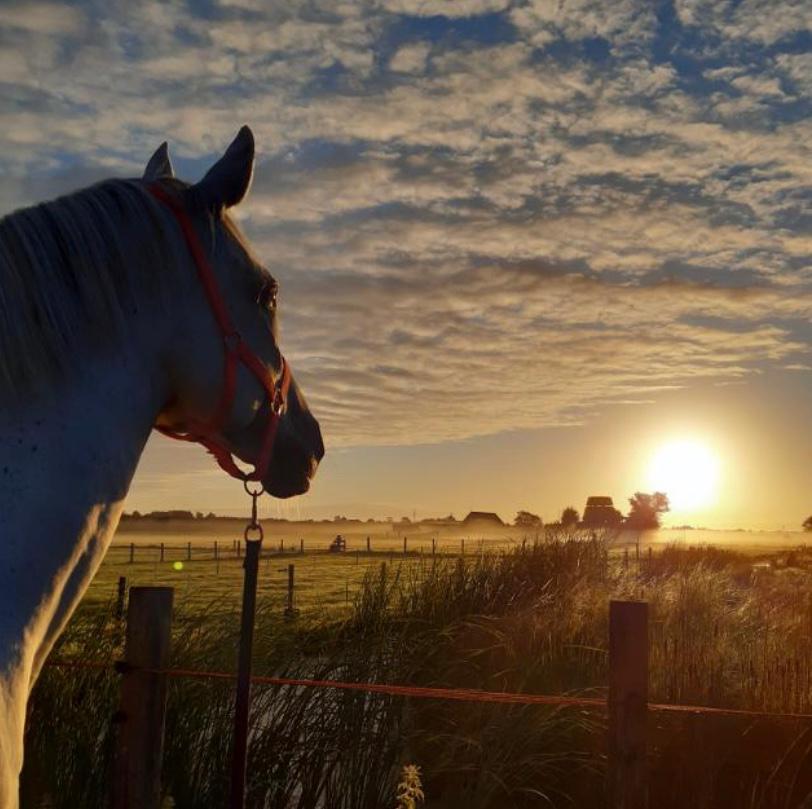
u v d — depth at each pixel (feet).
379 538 263.90
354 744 14.94
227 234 6.69
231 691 14.49
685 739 15.62
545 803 16.01
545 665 19.19
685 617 22.40
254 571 7.39
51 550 5.43
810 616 22.75
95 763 12.97
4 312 5.44
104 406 5.80
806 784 14.97
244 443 6.88
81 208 5.94
